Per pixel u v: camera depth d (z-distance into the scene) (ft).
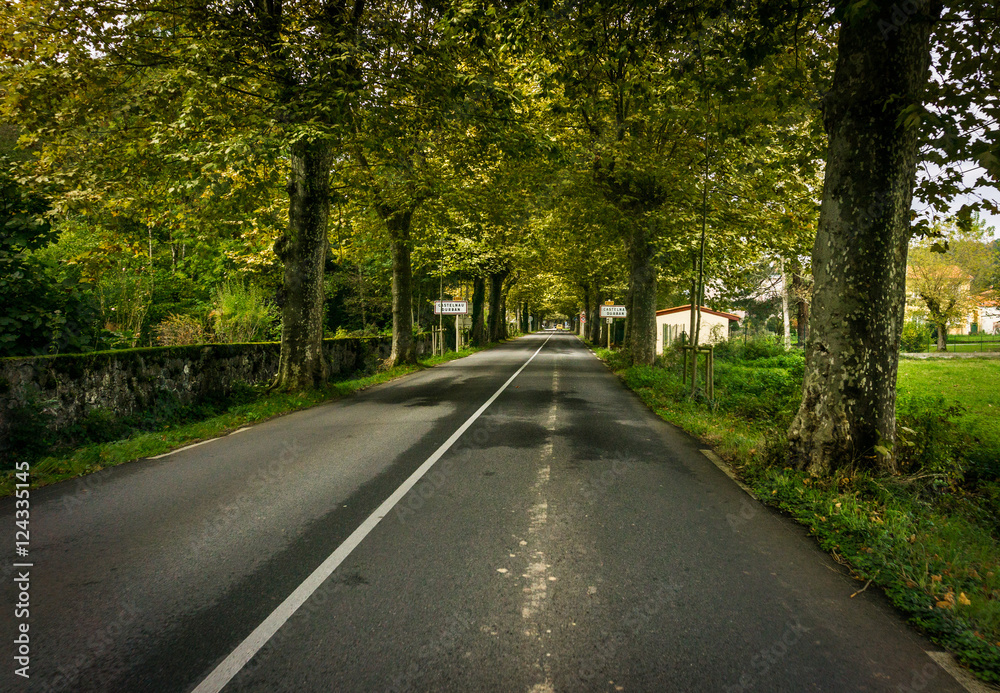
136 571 12.00
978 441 22.70
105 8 33.60
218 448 25.18
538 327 477.77
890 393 18.61
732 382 46.68
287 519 15.34
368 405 39.40
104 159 37.76
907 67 17.47
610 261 87.76
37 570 12.07
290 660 8.69
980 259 116.78
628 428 29.71
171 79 32.07
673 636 9.34
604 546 13.33
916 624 9.84
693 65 27.71
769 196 52.03
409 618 9.96
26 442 22.62
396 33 37.52
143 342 46.52
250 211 51.62
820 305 19.13
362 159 54.49
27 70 33.37
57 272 34.30
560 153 43.24
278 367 47.65
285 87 35.29
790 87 27.45
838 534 13.89
